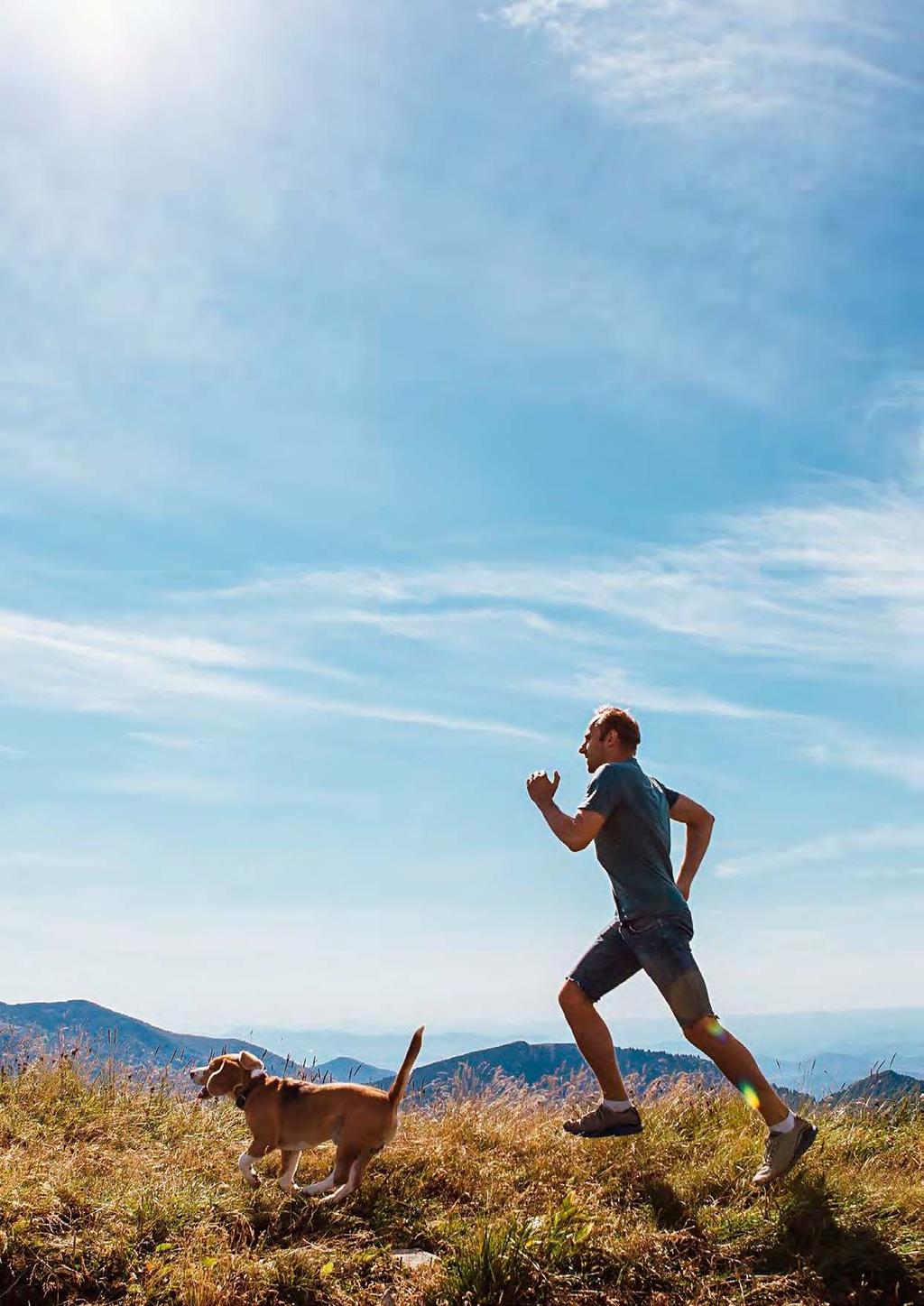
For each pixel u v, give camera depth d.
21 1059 8.44
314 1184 6.09
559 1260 5.20
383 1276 5.24
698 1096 7.58
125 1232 5.42
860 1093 7.80
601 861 6.08
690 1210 5.64
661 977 5.82
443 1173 6.35
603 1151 6.46
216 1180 6.25
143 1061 8.62
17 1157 6.19
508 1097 7.75
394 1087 6.14
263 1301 4.98
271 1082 6.26
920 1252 5.16
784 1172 5.55
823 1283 5.02
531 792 6.14
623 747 6.36
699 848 6.45
